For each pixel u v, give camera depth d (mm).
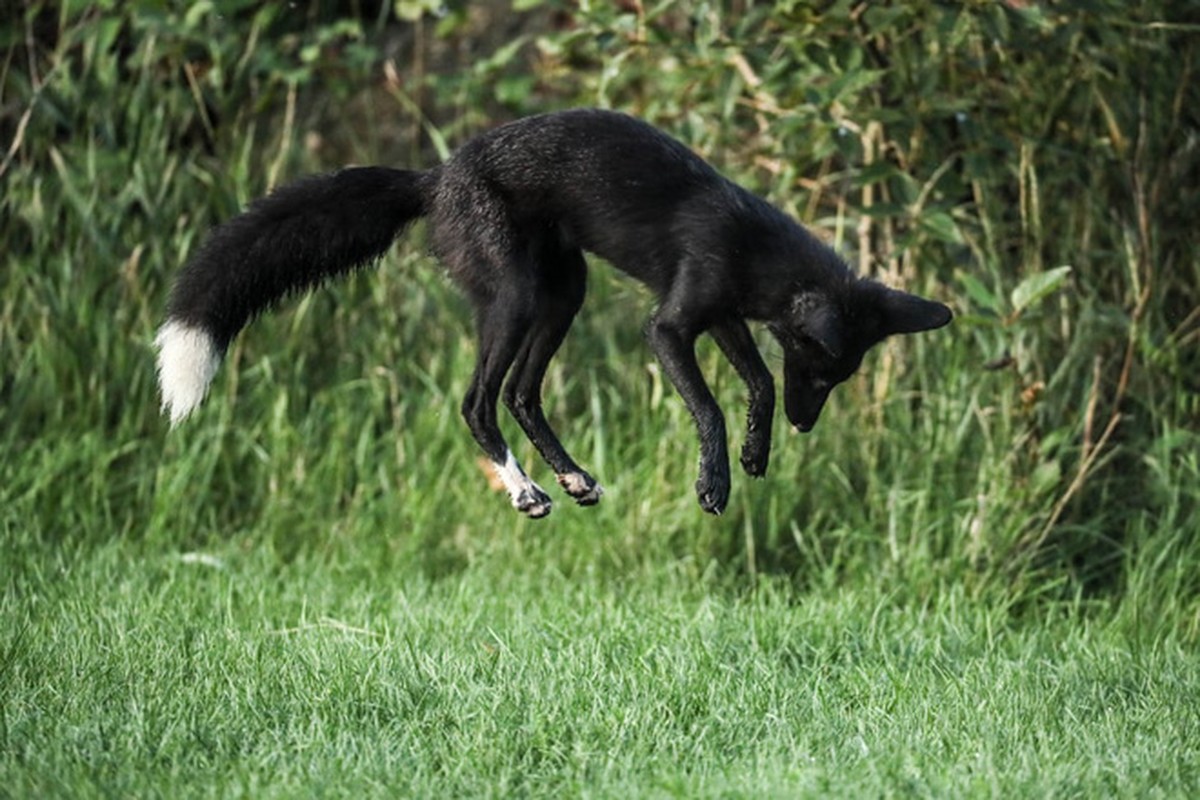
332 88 29000
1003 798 13531
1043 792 13734
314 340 27250
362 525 24906
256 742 14914
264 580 22250
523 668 17031
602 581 23328
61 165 26891
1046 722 16234
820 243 18719
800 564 24031
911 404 25031
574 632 18906
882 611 21078
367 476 25625
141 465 25688
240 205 27234
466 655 17578
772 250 18297
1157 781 14375
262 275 18469
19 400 25969
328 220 18500
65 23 28578
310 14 29609
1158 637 20812
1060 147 24609
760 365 18422
